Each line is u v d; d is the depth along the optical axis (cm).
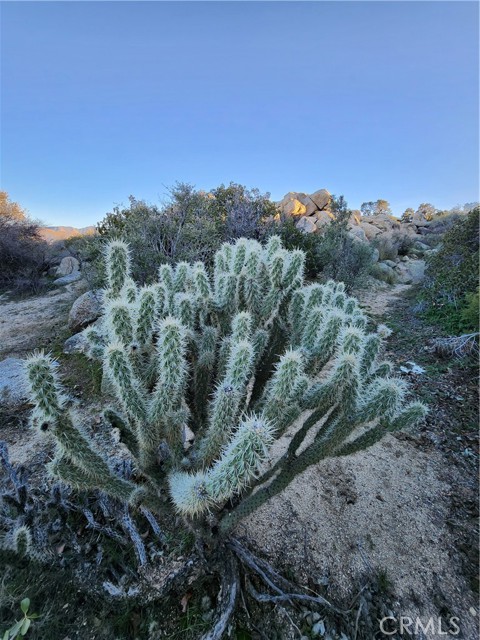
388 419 138
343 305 233
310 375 170
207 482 104
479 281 548
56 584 139
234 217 853
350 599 157
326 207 1477
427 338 485
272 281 182
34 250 1220
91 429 275
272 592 152
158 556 158
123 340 150
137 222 646
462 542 187
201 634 135
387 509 206
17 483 173
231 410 126
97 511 178
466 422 293
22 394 321
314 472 233
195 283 188
